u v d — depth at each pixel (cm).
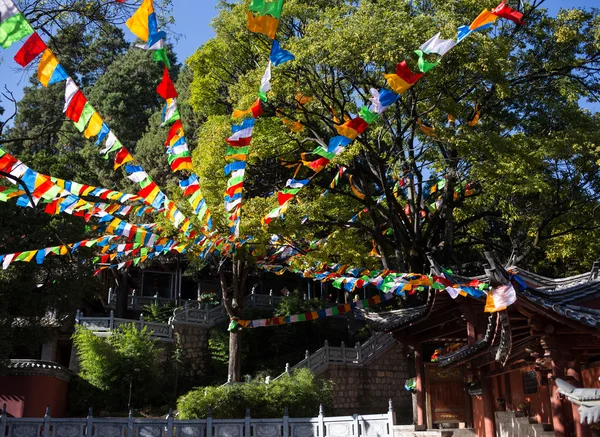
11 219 2153
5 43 790
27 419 2016
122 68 4625
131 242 1681
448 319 1789
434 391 2017
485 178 2269
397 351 3209
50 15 1742
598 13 2491
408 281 1541
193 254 1680
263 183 2725
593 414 762
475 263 3158
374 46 1977
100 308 3809
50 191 1209
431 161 2592
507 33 2500
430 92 2159
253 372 3350
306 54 2100
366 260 2669
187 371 3322
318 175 2744
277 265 2052
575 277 1742
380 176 2417
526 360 1410
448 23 2023
